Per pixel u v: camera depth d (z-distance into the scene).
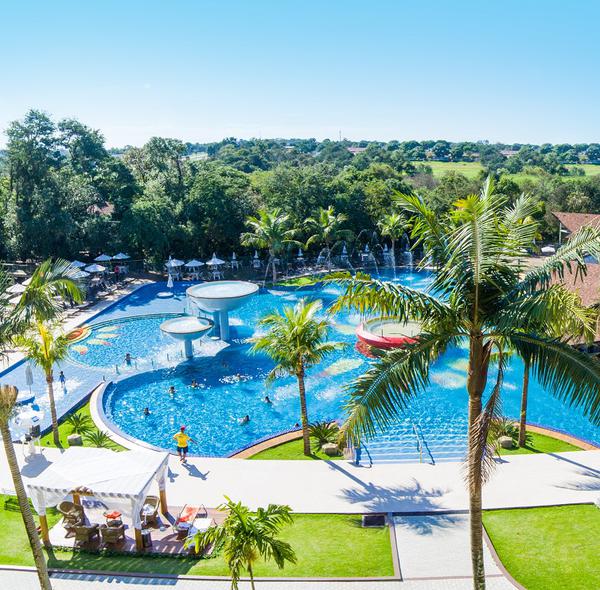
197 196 57.84
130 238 55.16
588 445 20.95
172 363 32.53
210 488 18.05
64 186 54.34
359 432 11.05
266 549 11.57
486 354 10.98
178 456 20.36
